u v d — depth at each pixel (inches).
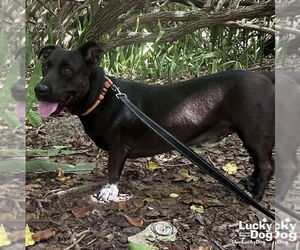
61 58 39.8
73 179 47.4
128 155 44.3
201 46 93.5
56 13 84.0
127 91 43.4
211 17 77.1
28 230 35.8
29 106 47.6
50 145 57.4
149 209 42.1
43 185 45.8
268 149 43.3
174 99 44.3
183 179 48.5
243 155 56.7
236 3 78.5
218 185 47.6
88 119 42.5
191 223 40.2
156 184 47.5
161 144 44.6
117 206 42.2
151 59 88.4
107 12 73.1
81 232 37.8
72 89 40.0
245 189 46.4
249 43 100.6
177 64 85.7
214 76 44.9
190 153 33.4
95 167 50.2
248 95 42.6
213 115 44.2
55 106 39.9
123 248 36.1
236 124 43.5
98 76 41.9
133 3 73.2
